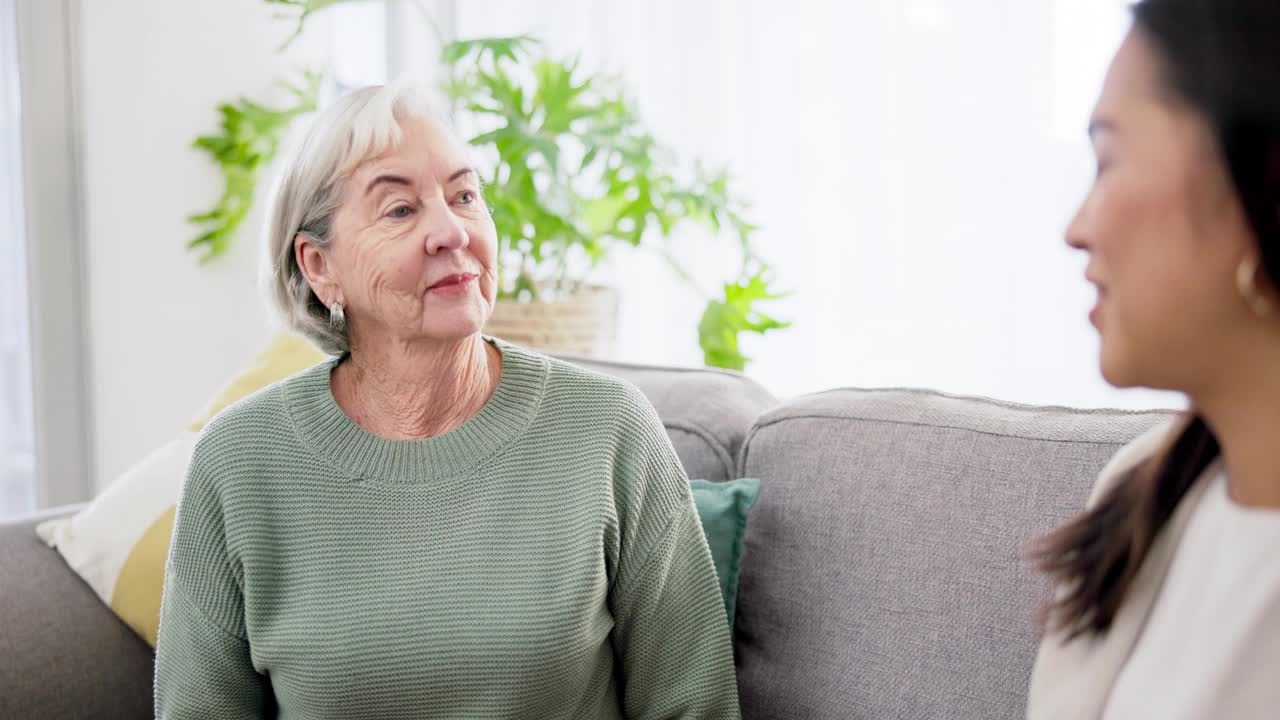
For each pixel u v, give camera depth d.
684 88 2.74
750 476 1.35
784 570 1.28
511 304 2.13
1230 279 0.57
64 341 2.44
